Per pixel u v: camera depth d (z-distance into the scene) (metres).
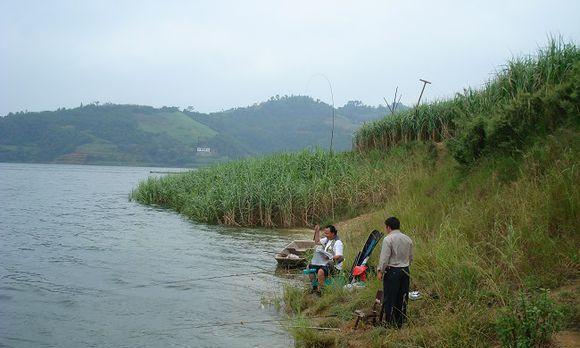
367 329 7.34
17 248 16.28
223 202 22.25
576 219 8.21
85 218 25.05
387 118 26.22
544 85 13.68
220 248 16.30
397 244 7.27
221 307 9.58
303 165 24.31
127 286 11.26
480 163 13.06
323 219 20.91
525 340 5.42
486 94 16.66
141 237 18.64
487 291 7.07
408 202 13.75
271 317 8.91
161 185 34.22
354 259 10.92
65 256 14.89
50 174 93.81
